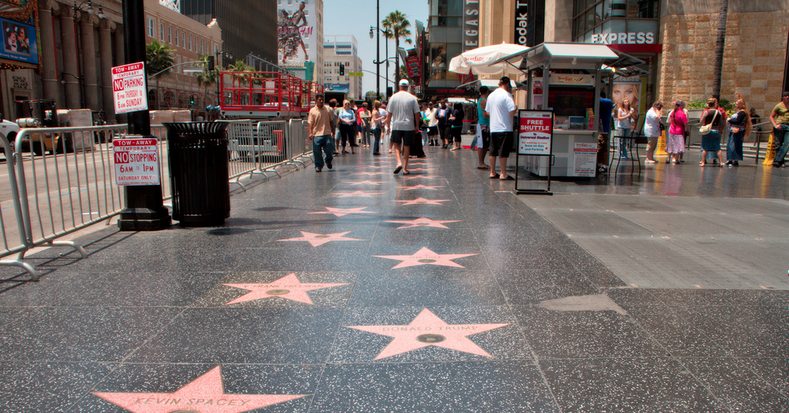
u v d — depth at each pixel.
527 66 12.57
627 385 2.87
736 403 2.69
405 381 2.92
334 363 3.12
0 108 41.19
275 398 2.75
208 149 6.88
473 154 19.22
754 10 22.86
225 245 5.92
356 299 4.17
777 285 4.52
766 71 23.06
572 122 11.44
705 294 4.29
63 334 3.56
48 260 5.36
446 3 49.50
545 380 2.92
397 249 5.68
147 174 6.68
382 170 13.76
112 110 57.50
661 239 6.12
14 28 26.44
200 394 2.80
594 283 4.55
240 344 3.38
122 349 3.33
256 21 114.62
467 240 6.07
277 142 13.75
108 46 56.66
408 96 12.38
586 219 7.23
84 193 10.99
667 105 23.58
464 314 3.86
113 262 5.27
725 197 9.16
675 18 23.11
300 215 7.67
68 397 2.78
